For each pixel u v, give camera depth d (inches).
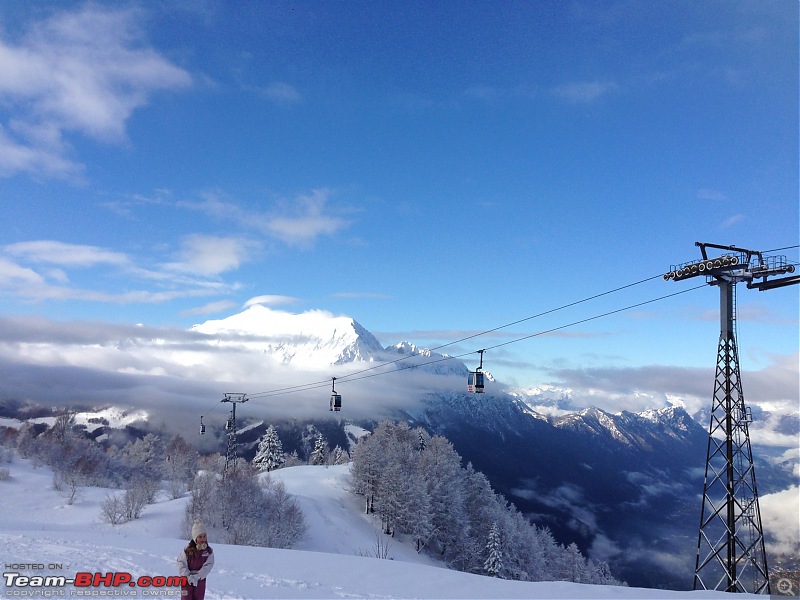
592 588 692.1
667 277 1202.6
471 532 4266.7
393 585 678.5
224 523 2581.2
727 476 1066.7
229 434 3262.8
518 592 660.1
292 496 3592.5
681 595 668.7
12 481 3585.1
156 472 5103.3
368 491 4042.8
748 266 1123.9
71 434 6215.6
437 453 4655.5
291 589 611.8
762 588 982.4
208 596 550.3
